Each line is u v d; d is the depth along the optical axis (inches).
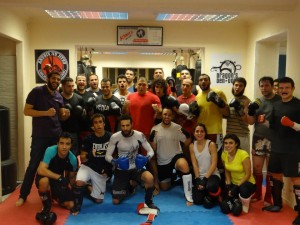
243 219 132.7
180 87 205.0
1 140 160.7
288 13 154.3
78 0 148.3
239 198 139.8
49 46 198.1
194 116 156.6
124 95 181.0
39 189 129.1
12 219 131.3
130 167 148.8
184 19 184.1
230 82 206.8
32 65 198.1
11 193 162.6
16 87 184.4
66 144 134.8
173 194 161.5
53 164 137.9
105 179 151.6
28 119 190.9
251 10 152.6
